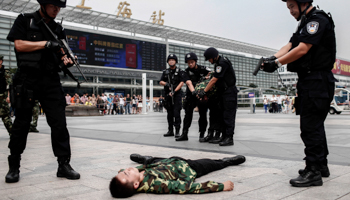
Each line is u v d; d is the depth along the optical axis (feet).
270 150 13.69
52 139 9.01
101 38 127.75
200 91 15.56
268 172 9.30
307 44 7.72
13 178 8.53
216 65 15.07
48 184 8.29
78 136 21.08
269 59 8.21
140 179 7.13
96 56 126.11
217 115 16.67
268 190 7.36
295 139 17.76
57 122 8.98
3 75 17.62
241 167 10.05
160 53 148.77
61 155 8.98
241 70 260.01
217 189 7.18
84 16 133.49
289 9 8.49
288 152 13.08
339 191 7.16
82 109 63.82
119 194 6.75
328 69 8.08
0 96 17.65
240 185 7.86
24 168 10.46
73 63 9.23
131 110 79.15
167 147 15.01
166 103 19.92
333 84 8.22
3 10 119.85
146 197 6.94
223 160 9.91
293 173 9.12
